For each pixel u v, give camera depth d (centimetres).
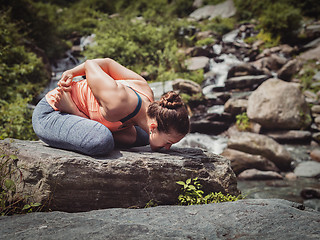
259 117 903
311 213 193
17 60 938
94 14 1897
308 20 1725
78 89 260
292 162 746
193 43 1547
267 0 1809
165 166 246
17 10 1263
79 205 223
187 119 249
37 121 264
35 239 154
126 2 2027
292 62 1256
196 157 269
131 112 248
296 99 924
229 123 962
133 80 267
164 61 1263
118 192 233
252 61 1415
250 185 613
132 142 295
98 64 259
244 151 713
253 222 176
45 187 215
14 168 235
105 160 232
